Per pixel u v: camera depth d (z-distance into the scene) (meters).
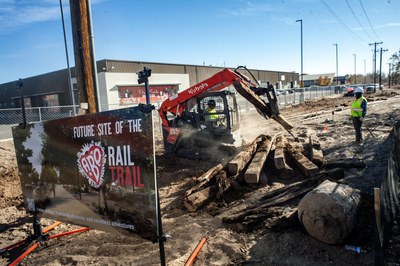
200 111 9.56
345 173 7.16
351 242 4.19
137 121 3.23
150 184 3.22
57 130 4.06
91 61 5.72
